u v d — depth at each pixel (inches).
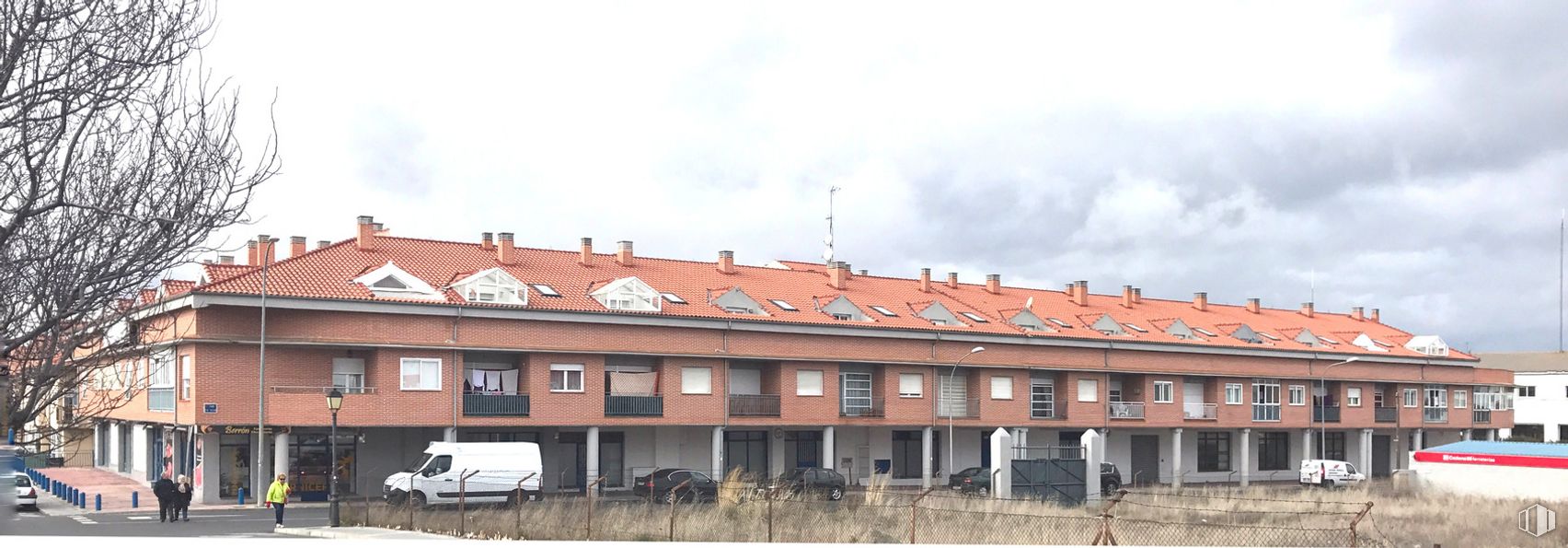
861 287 2359.7
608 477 1962.4
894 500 1483.8
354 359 1726.1
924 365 2185.0
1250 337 2738.7
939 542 1060.5
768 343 2023.9
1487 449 1945.1
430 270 1866.4
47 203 283.0
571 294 1915.6
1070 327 2463.1
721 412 1967.3
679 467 2016.5
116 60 286.4
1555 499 1743.4
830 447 2082.9
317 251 1833.2
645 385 1927.9
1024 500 1434.5
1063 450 2022.6
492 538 1087.6
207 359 1595.7
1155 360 2481.5
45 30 276.2
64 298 281.9
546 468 1910.7
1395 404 2923.2
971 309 2380.7
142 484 1891.0
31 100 275.9
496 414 1769.2
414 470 1556.3
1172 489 1975.9
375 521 1320.1
